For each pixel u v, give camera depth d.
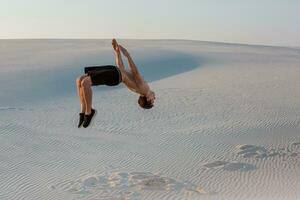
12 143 28.25
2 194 21.89
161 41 126.50
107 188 22.84
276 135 31.95
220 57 77.69
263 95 43.69
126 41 120.56
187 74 60.00
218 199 22.06
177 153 28.38
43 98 44.31
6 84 49.84
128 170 25.55
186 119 35.34
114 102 40.66
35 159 26.22
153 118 35.41
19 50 78.12
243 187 23.84
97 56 68.88
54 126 32.31
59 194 22.02
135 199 21.62
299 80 52.47
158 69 64.69
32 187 22.73
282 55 90.62
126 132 31.92
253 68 65.19
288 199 21.64
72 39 115.50
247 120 35.00
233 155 28.30
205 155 28.20
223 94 44.22
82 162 26.27
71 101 43.03
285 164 27.03
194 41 131.12
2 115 34.28
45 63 62.00
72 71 58.00
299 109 38.12
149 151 28.52
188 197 22.28
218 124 34.00
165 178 24.55
